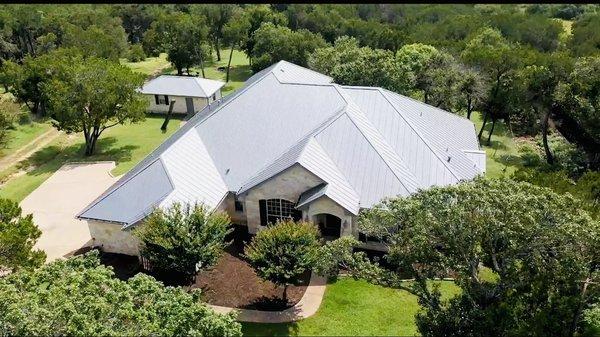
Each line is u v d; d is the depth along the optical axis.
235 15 107.88
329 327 29.28
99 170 53.97
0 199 31.09
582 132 63.41
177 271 33.81
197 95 71.25
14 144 61.69
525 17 120.31
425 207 23.30
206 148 42.00
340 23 117.12
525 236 20.94
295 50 89.38
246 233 39.66
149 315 18.91
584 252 20.94
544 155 63.25
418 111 46.84
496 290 22.42
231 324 19.84
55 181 51.31
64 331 17.22
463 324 22.09
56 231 41.25
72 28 92.94
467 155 43.91
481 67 65.75
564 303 20.95
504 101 65.25
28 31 98.25
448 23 122.88
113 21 117.25
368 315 30.25
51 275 21.94
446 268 23.81
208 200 37.44
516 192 22.30
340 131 39.22
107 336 17.02
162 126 67.31
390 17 160.12
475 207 22.02
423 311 29.02
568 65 61.16
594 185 32.69
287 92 44.56
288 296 32.09
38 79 67.12
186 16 96.75
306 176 36.22
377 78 62.84
